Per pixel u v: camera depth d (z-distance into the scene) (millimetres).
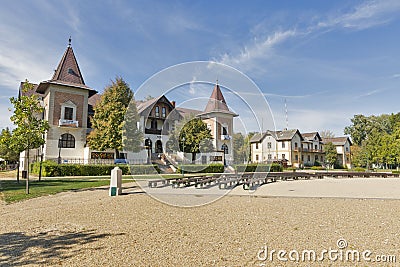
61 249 4004
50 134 27578
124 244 4211
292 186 14656
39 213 6633
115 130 26969
